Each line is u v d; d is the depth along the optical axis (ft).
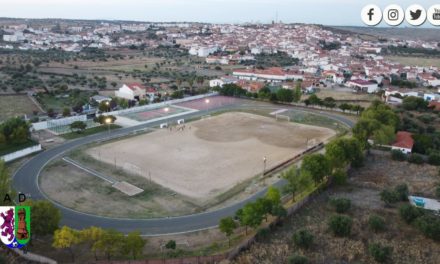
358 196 306.14
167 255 224.12
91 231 215.31
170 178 333.21
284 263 219.00
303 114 570.05
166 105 610.65
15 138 395.14
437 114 568.82
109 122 469.98
